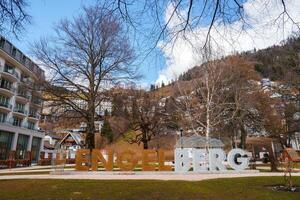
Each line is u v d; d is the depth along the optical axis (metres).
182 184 12.79
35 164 48.25
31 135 57.31
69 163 43.66
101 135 61.22
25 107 58.38
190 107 35.59
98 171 21.69
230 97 34.34
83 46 25.80
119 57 26.02
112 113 34.28
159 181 14.17
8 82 52.56
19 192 10.70
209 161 22.14
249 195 10.15
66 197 9.71
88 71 26.17
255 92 36.09
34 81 26.53
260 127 38.91
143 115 41.84
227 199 9.57
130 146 58.75
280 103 38.16
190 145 33.22
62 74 25.39
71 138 43.50
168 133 48.38
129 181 14.13
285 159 13.35
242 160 22.48
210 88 31.81
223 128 39.88
